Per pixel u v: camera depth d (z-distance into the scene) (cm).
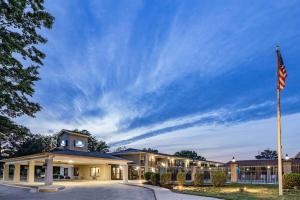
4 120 1123
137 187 2497
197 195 1614
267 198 1428
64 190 2150
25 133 1255
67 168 4628
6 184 2962
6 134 1197
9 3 930
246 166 3750
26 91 1086
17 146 5528
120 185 2759
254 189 2138
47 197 1678
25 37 1017
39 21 1026
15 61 993
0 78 1002
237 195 1609
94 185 2723
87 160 2981
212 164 6419
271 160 3806
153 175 2783
